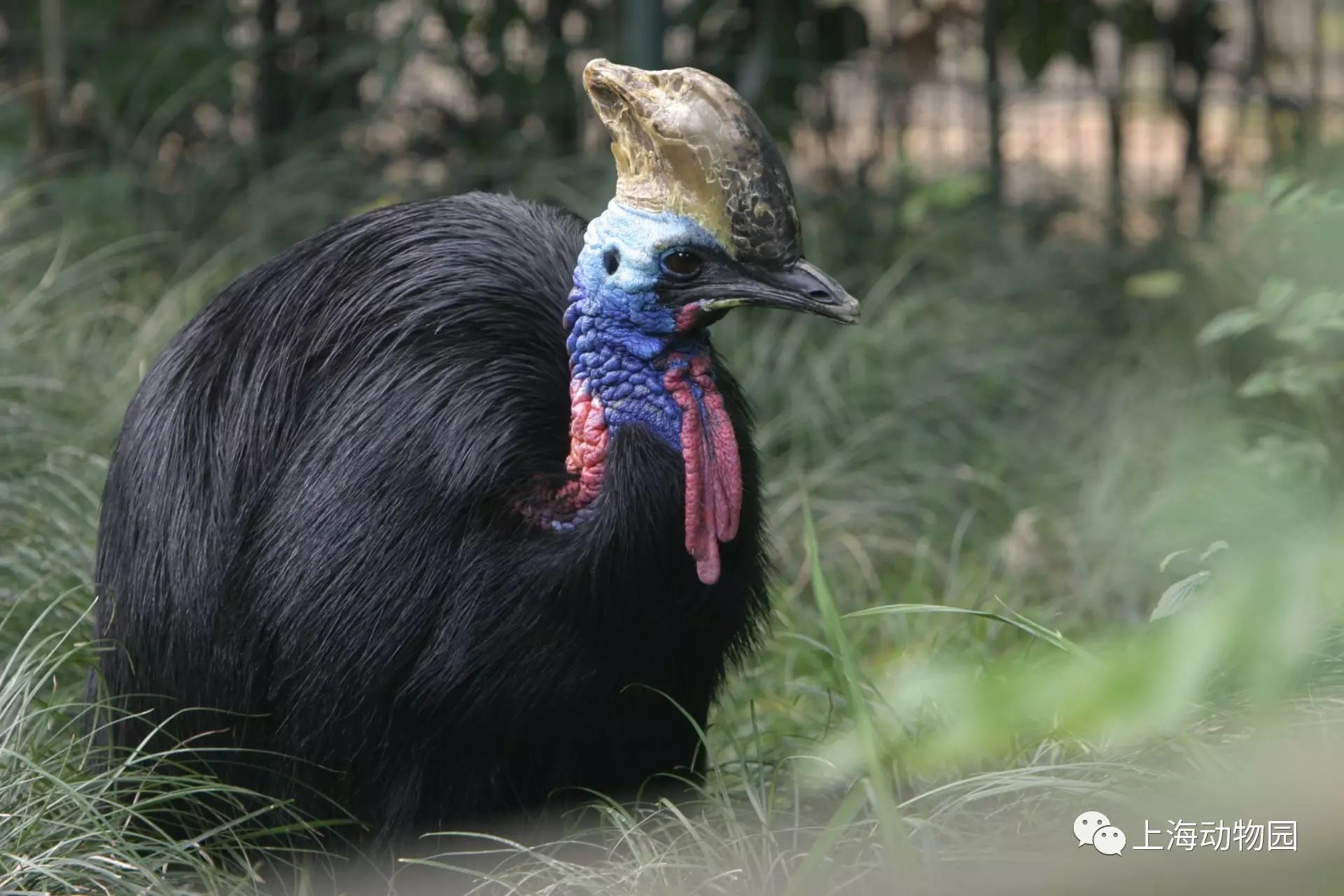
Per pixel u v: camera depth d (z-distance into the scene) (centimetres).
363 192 1636
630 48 1586
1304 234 1055
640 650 722
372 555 736
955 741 283
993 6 1702
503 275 780
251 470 780
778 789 851
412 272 776
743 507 732
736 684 1023
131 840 796
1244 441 1234
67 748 825
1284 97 1698
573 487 721
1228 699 735
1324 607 275
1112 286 1573
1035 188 1752
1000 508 1268
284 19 1775
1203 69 1719
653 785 811
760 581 793
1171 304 1502
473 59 1720
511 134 1705
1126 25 1714
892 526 1234
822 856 633
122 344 1313
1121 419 1322
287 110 1762
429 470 732
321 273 796
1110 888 355
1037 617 1071
